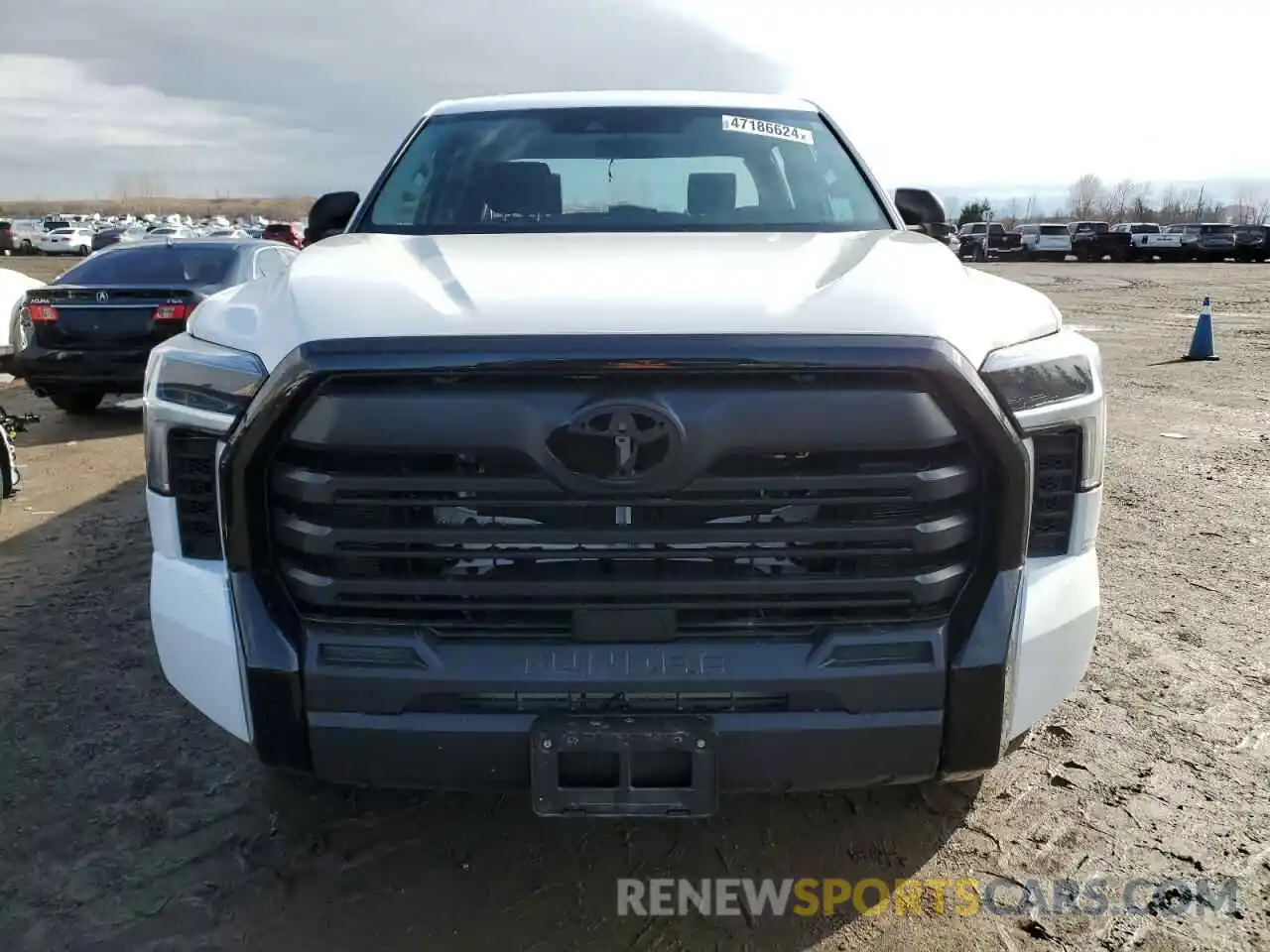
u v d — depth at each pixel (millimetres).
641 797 2098
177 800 2928
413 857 2682
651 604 2059
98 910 2461
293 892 2537
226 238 9422
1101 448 2328
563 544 2018
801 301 2092
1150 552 5082
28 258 42781
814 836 2758
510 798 2945
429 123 3861
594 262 2486
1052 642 2230
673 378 1954
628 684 2051
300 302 2195
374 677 2086
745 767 2105
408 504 2012
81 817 2844
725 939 2373
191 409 2203
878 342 1959
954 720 2113
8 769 3090
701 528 2000
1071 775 3020
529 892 2543
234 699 2205
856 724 2090
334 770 2156
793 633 2096
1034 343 2207
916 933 2383
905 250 2646
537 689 2059
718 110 3816
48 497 6273
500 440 1954
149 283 8570
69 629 4152
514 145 3666
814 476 1980
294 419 2039
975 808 2867
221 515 2141
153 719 3404
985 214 69250
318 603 2100
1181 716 3375
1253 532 5438
